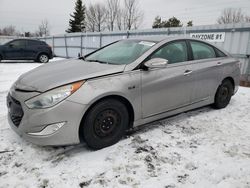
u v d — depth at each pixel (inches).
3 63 502.9
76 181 85.2
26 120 93.3
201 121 143.3
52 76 103.0
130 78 108.0
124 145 110.7
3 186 81.8
